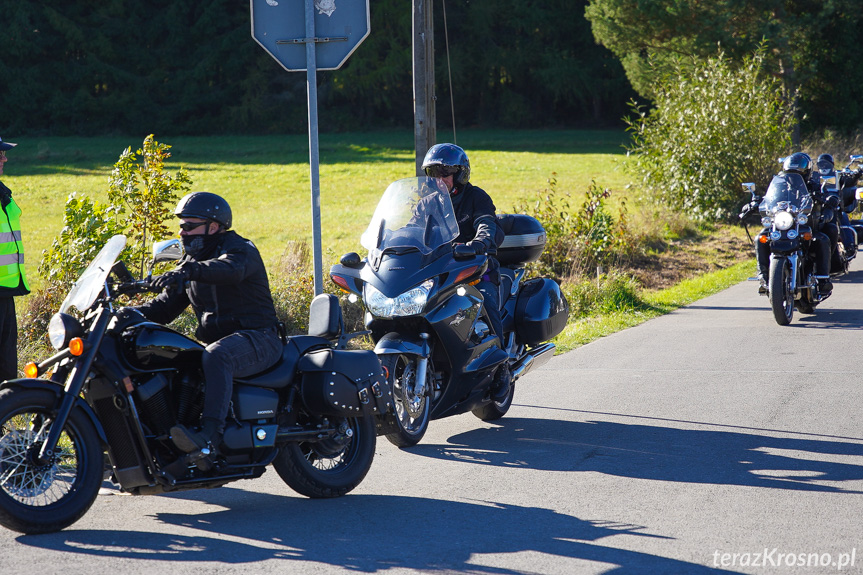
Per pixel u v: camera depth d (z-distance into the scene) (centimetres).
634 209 3991
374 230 1083
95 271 779
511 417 1197
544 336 1224
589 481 902
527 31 11344
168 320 864
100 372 746
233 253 807
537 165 7038
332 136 10594
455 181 1135
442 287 1024
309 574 654
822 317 1938
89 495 744
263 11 1171
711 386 1330
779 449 1003
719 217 3759
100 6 11119
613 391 1321
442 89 11694
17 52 10575
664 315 2061
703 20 5544
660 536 734
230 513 812
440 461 995
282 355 851
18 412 708
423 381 1024
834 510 796
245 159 7669
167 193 1692
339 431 882
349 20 1168
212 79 11300
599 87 11269
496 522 778
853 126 6538
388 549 710
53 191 5212
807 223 1878
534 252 1269
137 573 651
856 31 6519
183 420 792
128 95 10894
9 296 991
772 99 3894
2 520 705
